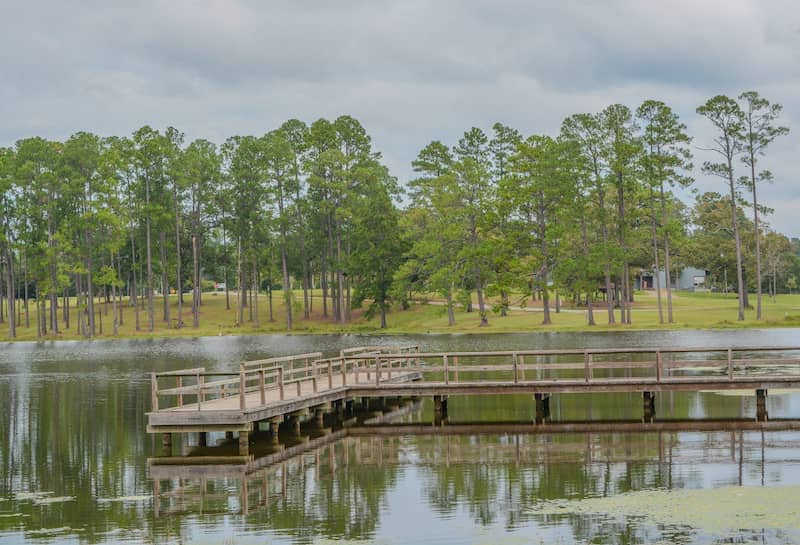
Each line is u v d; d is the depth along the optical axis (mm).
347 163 106500
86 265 108750
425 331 89875
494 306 90750
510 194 88500
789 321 82688
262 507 20406
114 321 99375
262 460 25688
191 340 89312
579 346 65000
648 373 44000
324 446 27781
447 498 20844
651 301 115250
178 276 106250
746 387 31219
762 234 126625
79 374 54094
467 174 92562
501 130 104938
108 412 36031
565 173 86250
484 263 92562
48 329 107000
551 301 117000
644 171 86875
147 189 103750
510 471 23531
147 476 23812
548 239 87812
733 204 87188
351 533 18250
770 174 87000
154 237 114812
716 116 86750
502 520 18844
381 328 96500
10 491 22344
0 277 114875
